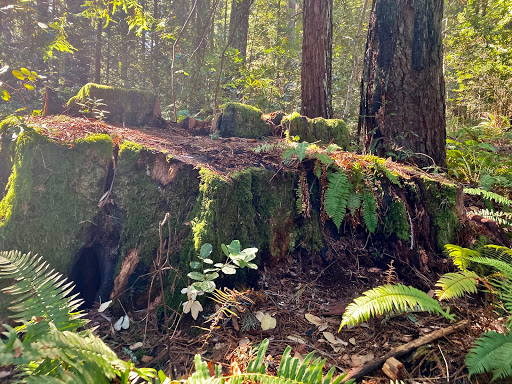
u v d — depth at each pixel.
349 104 7.94
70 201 2.65
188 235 2.52
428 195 3.03
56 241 2.57
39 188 2.57
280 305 2.51
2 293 2.20
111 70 12.42
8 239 2.46
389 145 4.02
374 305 1.81
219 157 3.08
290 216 3.00
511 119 7.21
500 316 2.20
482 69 7.73
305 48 5.39
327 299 2.62
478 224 3.15
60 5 9.39
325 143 3.90
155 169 2.84
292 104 8.00
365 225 3.05
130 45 11.73
